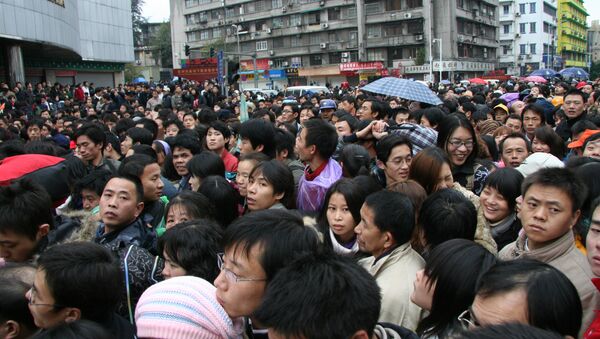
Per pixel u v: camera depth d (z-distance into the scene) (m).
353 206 2.97
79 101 19.39
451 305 1.98
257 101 15.04
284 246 1.85
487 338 1.20
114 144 5.83
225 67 17.70
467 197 3.15
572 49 79.75
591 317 2.24
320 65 52.06
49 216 3.04
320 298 1.38
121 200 3.03
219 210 3.47
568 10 75.88
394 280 2.44
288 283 1.44
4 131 8.13
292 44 53.69
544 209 2.38
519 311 1.58
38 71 30.09
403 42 45.75
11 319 2.19
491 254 2.08
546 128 4.93
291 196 3.57
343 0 48.62
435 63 44.34
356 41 48.94
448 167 3.49
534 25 62.16
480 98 10.73
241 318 2.01
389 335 1.74
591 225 2.16
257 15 55.03
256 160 3.81
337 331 1.35
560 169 2.46
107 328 2.13
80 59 32.69
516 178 3.24
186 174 4.83
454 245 2.09
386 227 2.54
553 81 20.53
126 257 2.65
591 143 4.06
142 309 1.94
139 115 11.64
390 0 46.06
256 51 56.25
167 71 61.25
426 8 44.12
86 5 34.12
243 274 1.86
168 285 2.00
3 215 2.83
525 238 2.69
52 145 5.71
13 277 2.29
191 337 1.83
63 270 2.08
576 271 2.34
